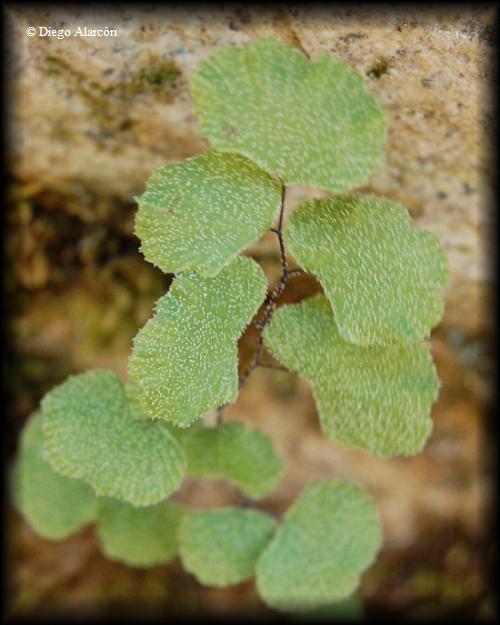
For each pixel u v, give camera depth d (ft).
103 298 0.63
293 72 0.45
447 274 0.47
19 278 0.62
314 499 0.52
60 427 0.49
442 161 0.53
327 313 0.48
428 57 0.49
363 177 0.46
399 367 0.48
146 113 0.53
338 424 0.49
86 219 0.60
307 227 0.46
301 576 0.52
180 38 0.50
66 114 0.54
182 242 0.45
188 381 0.45
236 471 0.52
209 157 0.46
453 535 0.69
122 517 0.55
